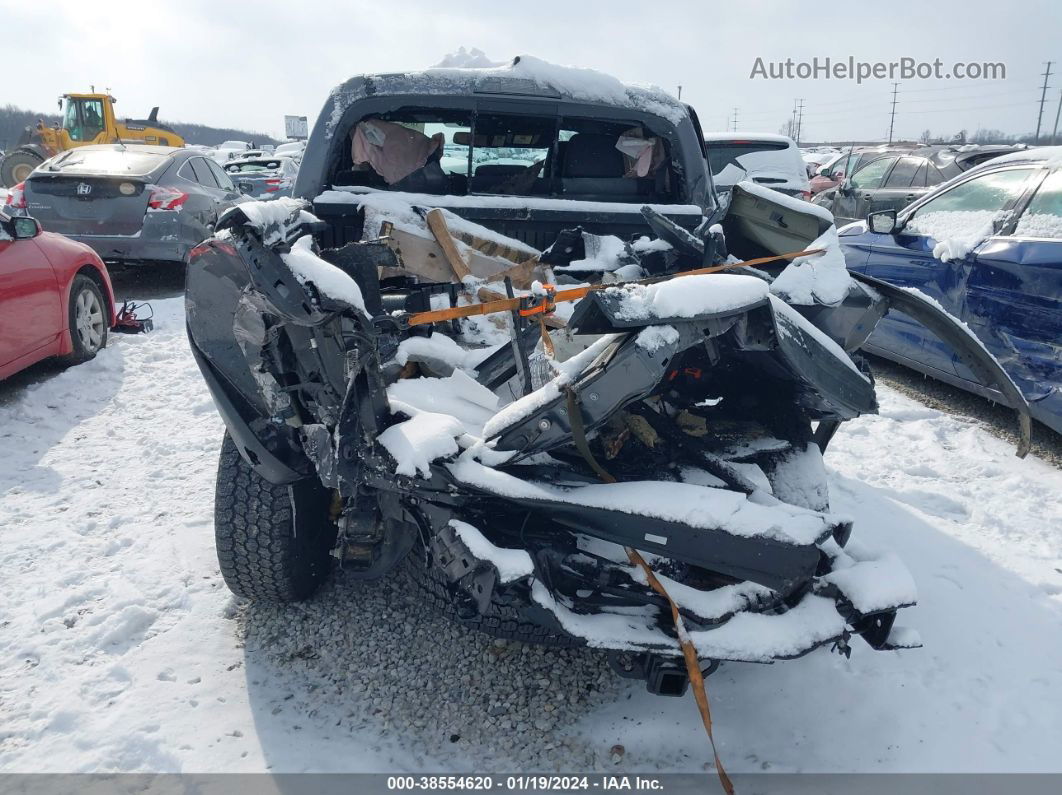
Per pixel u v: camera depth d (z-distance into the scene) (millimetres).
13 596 3111
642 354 2039
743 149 10148
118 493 4094
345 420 2146
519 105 3381
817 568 2320
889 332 5984
